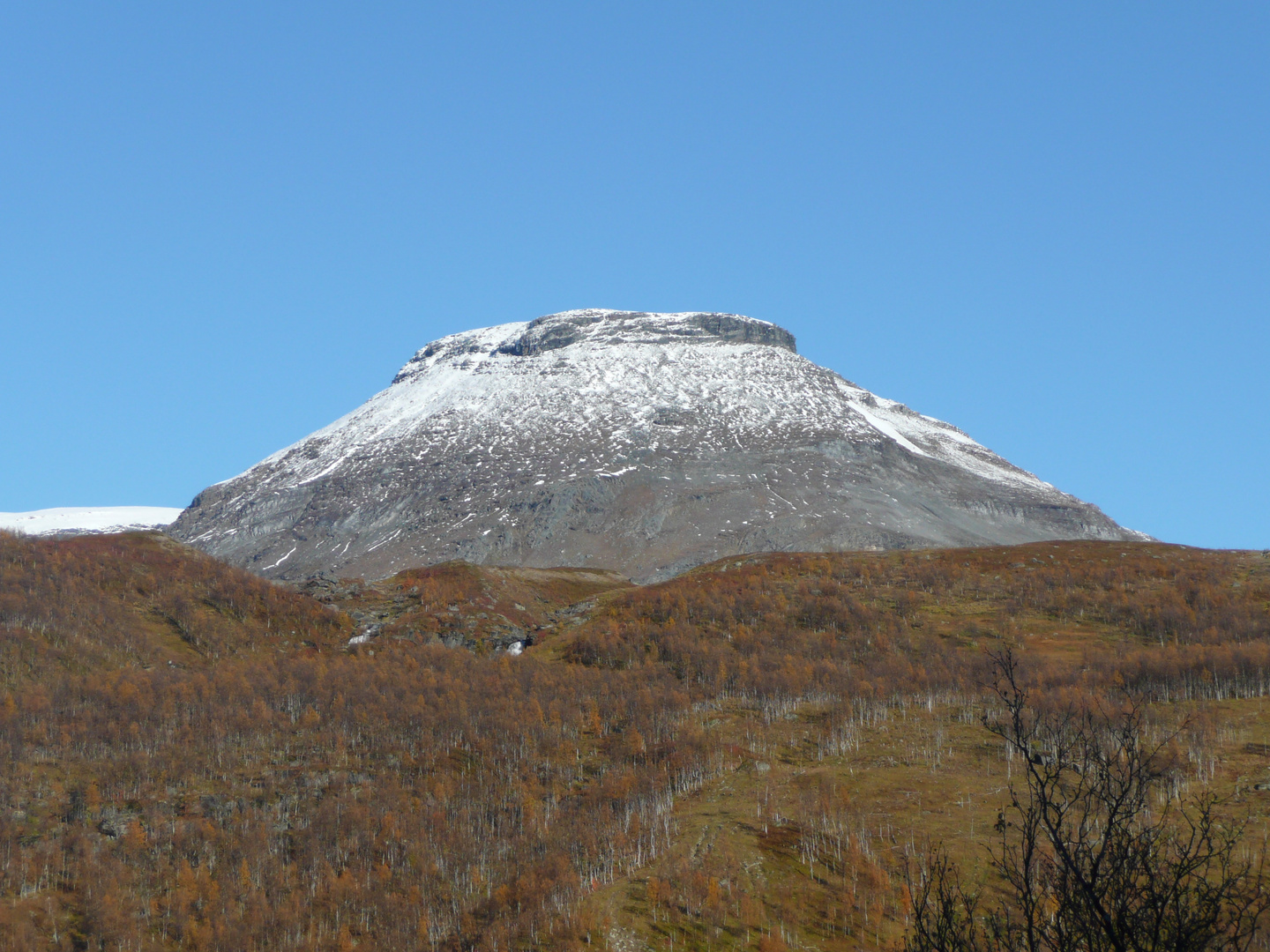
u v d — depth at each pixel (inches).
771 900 3873.0
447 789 5251.0
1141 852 859.4
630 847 4463.6
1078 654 6830.7
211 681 6441.9
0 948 3853.3
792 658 6875.0
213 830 4783.5
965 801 4611.2
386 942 4050.2
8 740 5270.7
